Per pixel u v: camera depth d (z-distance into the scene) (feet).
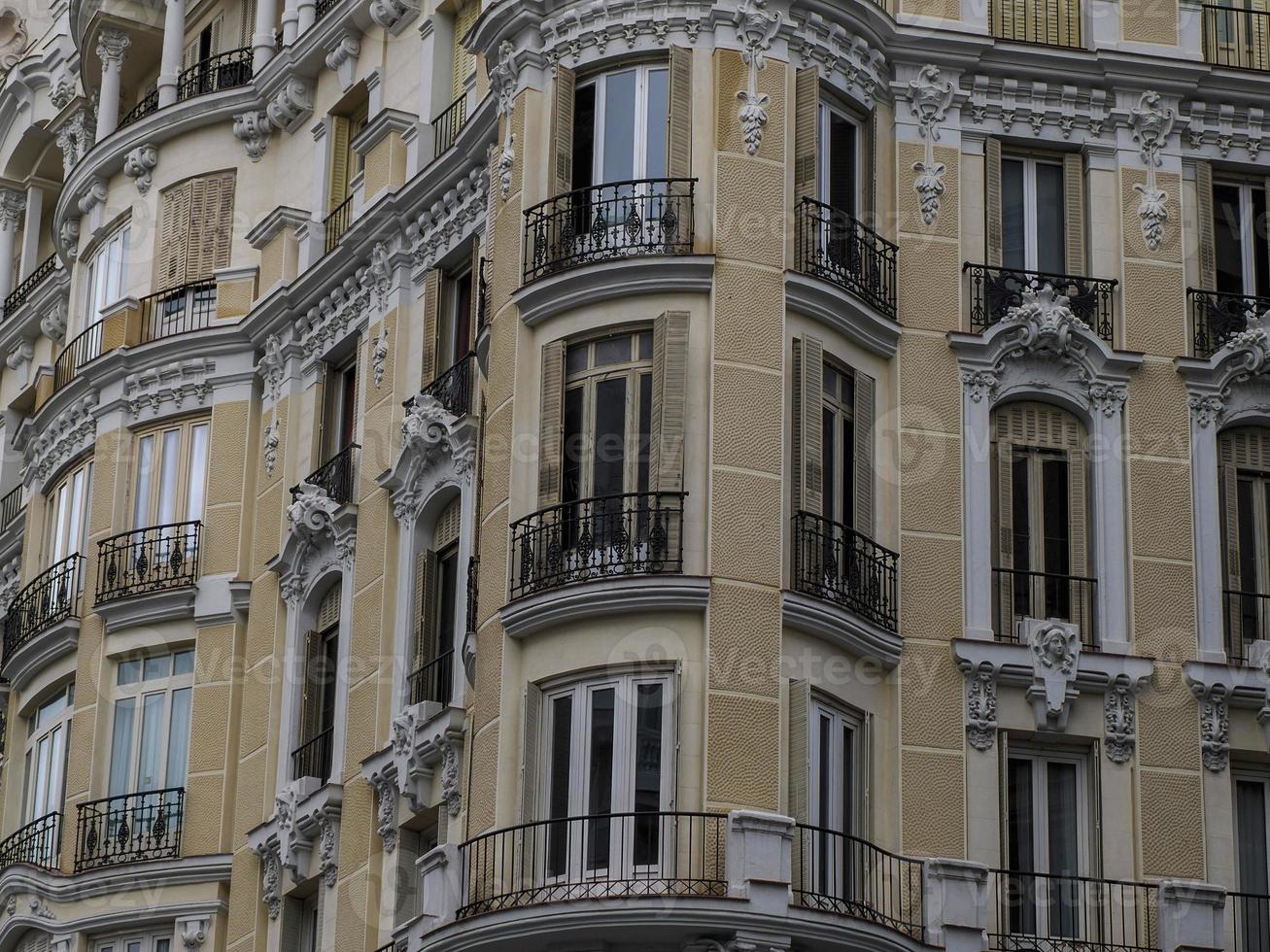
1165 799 187.52
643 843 176.76
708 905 171.32
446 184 216.95
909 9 203.51
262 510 235.40
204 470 241.35
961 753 186.19
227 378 242.58
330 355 232.73
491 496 191.83
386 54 235.40
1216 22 209.36
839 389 192.34
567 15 197.77
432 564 208.85
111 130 266.36
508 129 199.41
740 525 182.29
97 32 268.41
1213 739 189.67
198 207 251.80
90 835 232.94
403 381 219.41
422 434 209.36
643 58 195.93
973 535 192.13
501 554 188.24
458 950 177.88
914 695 187.01
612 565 182.29
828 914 173.88
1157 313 199.52
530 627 184.14
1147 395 197.36
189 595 236.22
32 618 252.62
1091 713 189.37
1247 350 198.90
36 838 242.78
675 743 177.68
